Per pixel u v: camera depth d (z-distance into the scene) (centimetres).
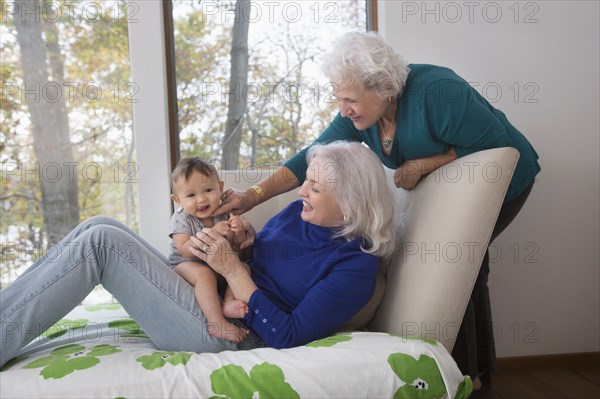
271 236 150
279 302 138
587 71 229
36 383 107
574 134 229
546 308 232
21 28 233
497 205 134
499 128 153
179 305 130
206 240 134
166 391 107
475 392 183
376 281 149
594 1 228
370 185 137
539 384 211
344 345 120
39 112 237
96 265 124
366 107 150
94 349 125
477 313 191
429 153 156
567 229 231
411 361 116
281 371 111
